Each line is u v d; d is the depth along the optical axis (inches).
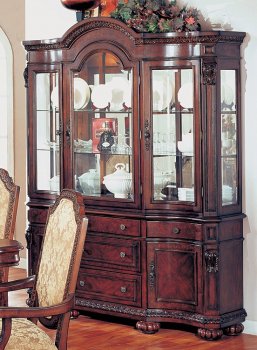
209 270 223.3
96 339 226.4
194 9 238.1
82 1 246.7
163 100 231.0
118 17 238.8
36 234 258.2
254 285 232.8
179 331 234.5
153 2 234.8
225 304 227.6
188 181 227.9
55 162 255.0
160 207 231.1
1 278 180.4
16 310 141.9
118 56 237.0
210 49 222.8
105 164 243.0
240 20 231.9
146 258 232.1
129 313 235.3
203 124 224.2
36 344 150.8
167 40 227.6
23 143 337.4
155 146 232.2
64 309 147.5
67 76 249.3
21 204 339.3
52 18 275.4
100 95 243.1
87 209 244.1
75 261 150.5
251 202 232.7
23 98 336.5
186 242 227.1
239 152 231.9
